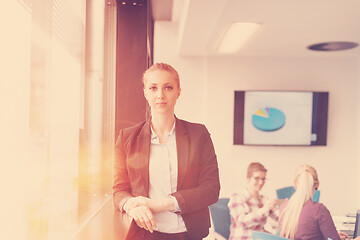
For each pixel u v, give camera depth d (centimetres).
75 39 136
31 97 89
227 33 380
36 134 91
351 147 496
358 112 493
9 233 79
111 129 200
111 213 131
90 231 105
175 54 475
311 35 387
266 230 296
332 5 288
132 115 202
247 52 475
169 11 411
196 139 116
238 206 298
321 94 487
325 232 220
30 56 88
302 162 493
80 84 147
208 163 117
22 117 84
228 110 487
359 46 433
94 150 182
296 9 300
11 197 79
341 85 496
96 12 180
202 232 112
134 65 205
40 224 93
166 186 112
